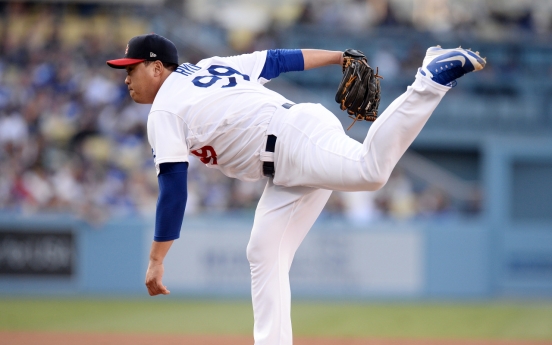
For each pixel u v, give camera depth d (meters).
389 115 11.31
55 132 45.12
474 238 40.97
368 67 13.11
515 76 53.53
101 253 39.22
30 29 53.62
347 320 30.25
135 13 56.25
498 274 41.34
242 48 55.44
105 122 46.06
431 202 43.88
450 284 40.69
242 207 42.12
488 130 50.56
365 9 59.12
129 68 13.02
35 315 31.06
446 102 50.97
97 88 47.78
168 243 12.41
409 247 40.50
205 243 39.66
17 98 46.44
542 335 26.50
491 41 54.62
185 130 12.48
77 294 38.91
